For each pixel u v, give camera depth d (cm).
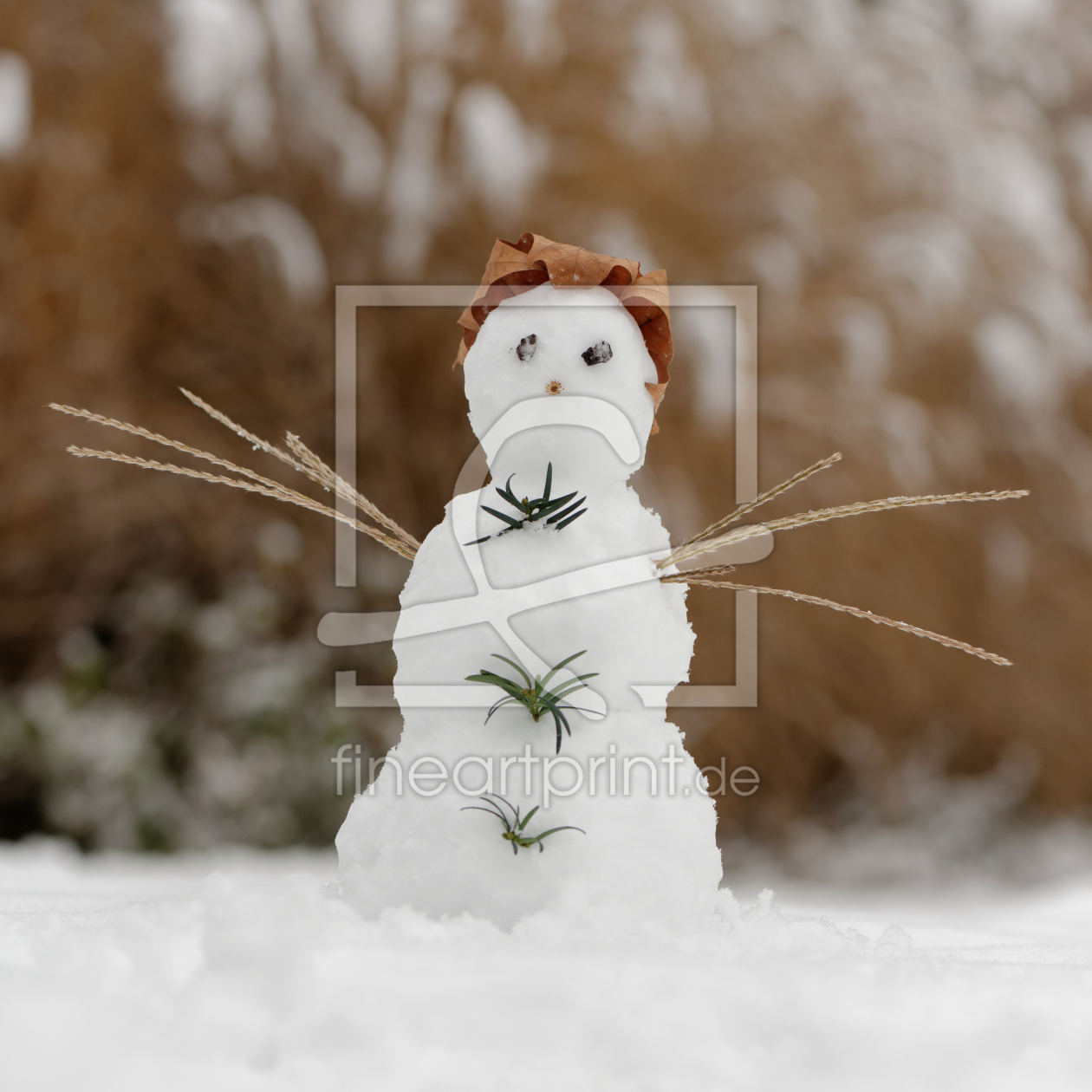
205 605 400
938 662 459
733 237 452
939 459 459
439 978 122
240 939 122
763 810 436
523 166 412
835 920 157
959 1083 119
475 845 134
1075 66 571
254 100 405
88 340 389
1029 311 473
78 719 372
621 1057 119
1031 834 450
